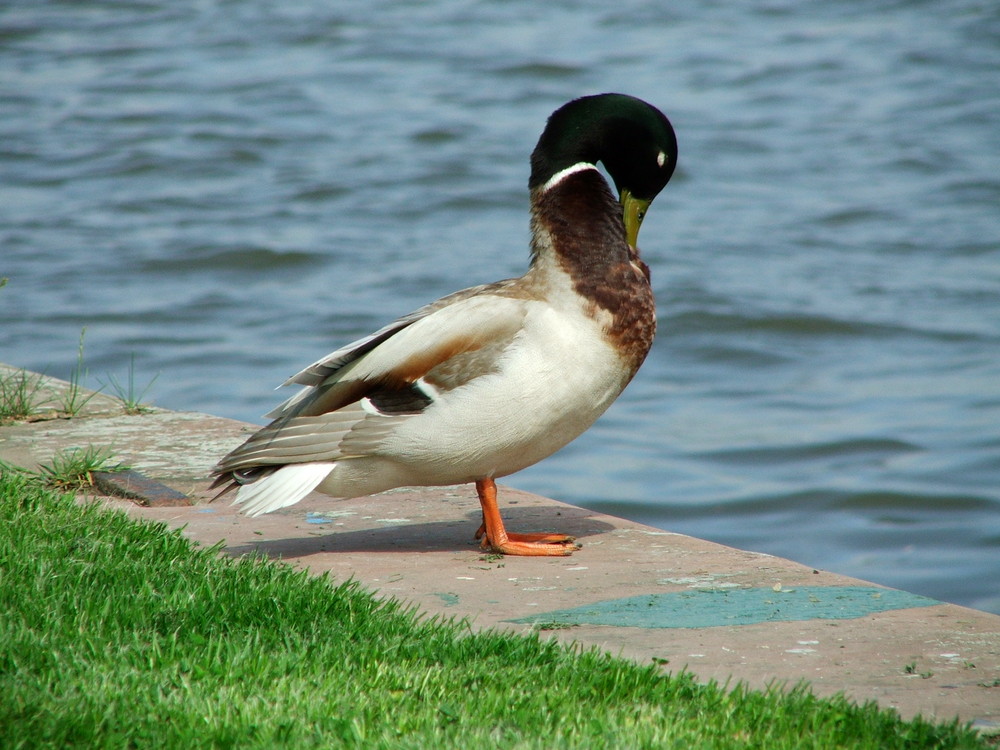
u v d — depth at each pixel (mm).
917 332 20750
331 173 30562
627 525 7773
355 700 4824
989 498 13953
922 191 29750
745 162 32562
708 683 5008
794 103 38062
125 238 25562
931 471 14781
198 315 21234
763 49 44562
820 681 5164
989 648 5516
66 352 19297
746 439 16156
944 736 4512
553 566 6812
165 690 4859
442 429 6570
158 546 6602
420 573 6688
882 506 13875
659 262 24812
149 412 10273
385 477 6828
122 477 8352
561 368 6582
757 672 5273
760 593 6305
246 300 22172
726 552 7082
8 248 24797
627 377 6871
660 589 6391
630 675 5062
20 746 4316
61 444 9258
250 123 34875
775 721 4652
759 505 13969
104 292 22359
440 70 40969
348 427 6645
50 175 30078
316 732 4555
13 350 19281
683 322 21406
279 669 5070
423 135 33594
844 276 23938
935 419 16703
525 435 6648
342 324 20797
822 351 20219
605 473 15023
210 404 16906
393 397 6645
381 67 41500
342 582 6516
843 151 33375
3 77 40375
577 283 6750
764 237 26516
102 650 5164
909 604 6109
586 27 48000
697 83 40281
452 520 7832
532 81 39906
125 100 37469
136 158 31406
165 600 5746
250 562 6363
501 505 8234
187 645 5297
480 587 6441
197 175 30406
